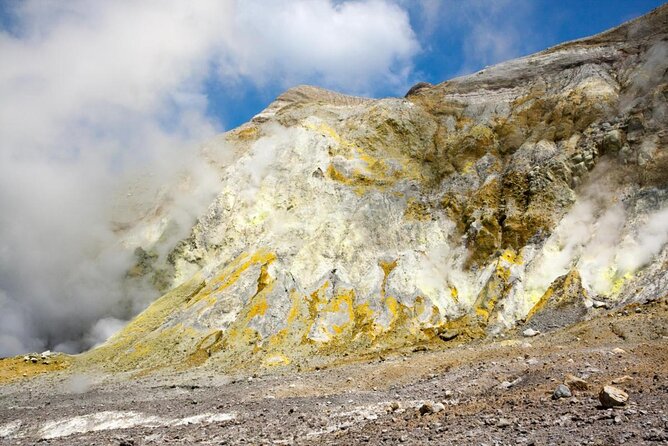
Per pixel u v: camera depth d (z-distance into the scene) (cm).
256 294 5916
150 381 4750
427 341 4975
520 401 2044
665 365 2317
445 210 6397
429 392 2883
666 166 5375
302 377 4103
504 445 1503
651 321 3694
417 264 5862
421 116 7769
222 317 5750
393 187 6838
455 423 1891
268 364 4878
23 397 4600
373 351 4881
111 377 5097
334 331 5338
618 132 5938
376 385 3462
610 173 5750
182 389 4281
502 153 6825
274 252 6303
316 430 2294
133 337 5988
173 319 5966
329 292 5803
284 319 5531
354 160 7244
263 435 2323
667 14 7594
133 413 3316
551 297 4966
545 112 7050
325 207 6781
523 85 7806
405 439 1788
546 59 8144
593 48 7994
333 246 6281
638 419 1522
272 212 7075
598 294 4784
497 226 5947
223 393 3781
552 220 5666
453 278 5709
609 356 2794
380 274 5888
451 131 7456
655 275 4550
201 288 6450
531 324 4706
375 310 5462
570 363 2741
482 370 3166
